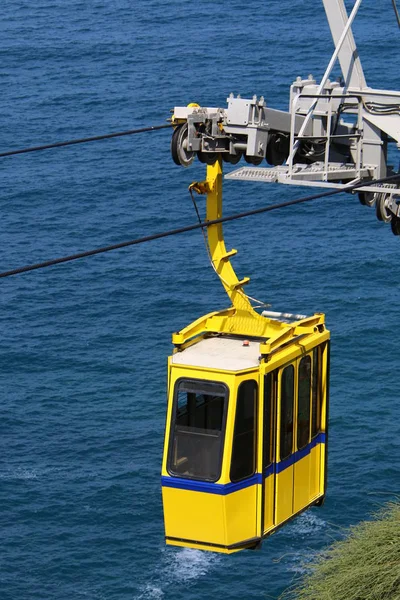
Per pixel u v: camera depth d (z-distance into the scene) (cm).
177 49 18425
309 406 2670
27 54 18650
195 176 13350
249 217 12438
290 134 2808
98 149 14425
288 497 2634
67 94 16612
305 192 13025
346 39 2883
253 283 10888
